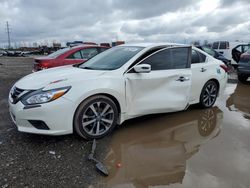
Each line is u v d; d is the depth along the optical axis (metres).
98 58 5.04
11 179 2.88
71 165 3.21
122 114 4.23
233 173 3.11
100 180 2.93
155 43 4.89
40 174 2.99
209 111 5.60
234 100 6.80
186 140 4.06
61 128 3.68
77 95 3.71
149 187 2.84
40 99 3.56
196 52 5.46
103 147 3.76
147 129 4.48
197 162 3.37
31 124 3.62
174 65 4.83
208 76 5.51
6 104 6.00
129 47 4.88
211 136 4.23
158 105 4.56
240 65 9.64
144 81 4.34
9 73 13.30
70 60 8.01
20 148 3.64
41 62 7.77
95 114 3.94
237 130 4.51
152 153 3.62
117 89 4.05
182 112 5.48
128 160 3.41
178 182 2.93
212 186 2.85
